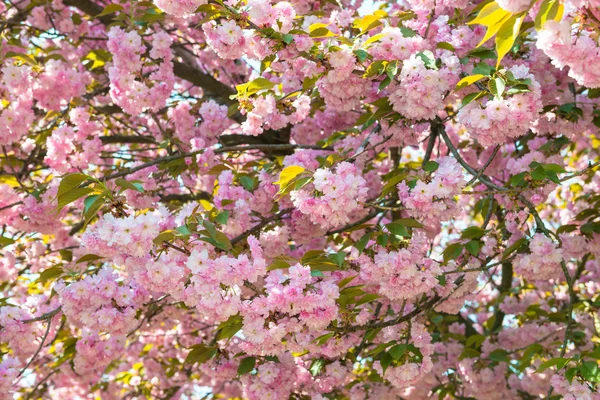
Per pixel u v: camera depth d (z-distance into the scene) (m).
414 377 3.72
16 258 5.92
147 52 5.47
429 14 3.89
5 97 4.84
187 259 3.09
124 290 3.59
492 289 8.38
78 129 5.09
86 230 3.04
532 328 6.30
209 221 3.30
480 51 3.67
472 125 3.28
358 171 3.66
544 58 4.20
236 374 4.59
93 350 4.63
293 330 3.23
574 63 2.47
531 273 3.86
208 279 2.97
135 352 7.21
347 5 5.91
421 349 3.81
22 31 6.32
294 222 4.34
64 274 3.85
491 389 5.85
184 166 5.00
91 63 6.38
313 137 5.73
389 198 4.41
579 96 4.79
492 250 4.00
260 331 3.14
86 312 3.56
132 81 4.66
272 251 4.31
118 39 4.63
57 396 7.29
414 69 3.37
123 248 2.92
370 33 4.05
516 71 3.21
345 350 3.64
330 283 3.15
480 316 7.58
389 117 3.80
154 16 4.76
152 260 3.04
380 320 4.25
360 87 3.68
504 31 2.25
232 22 3.38
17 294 6.93
